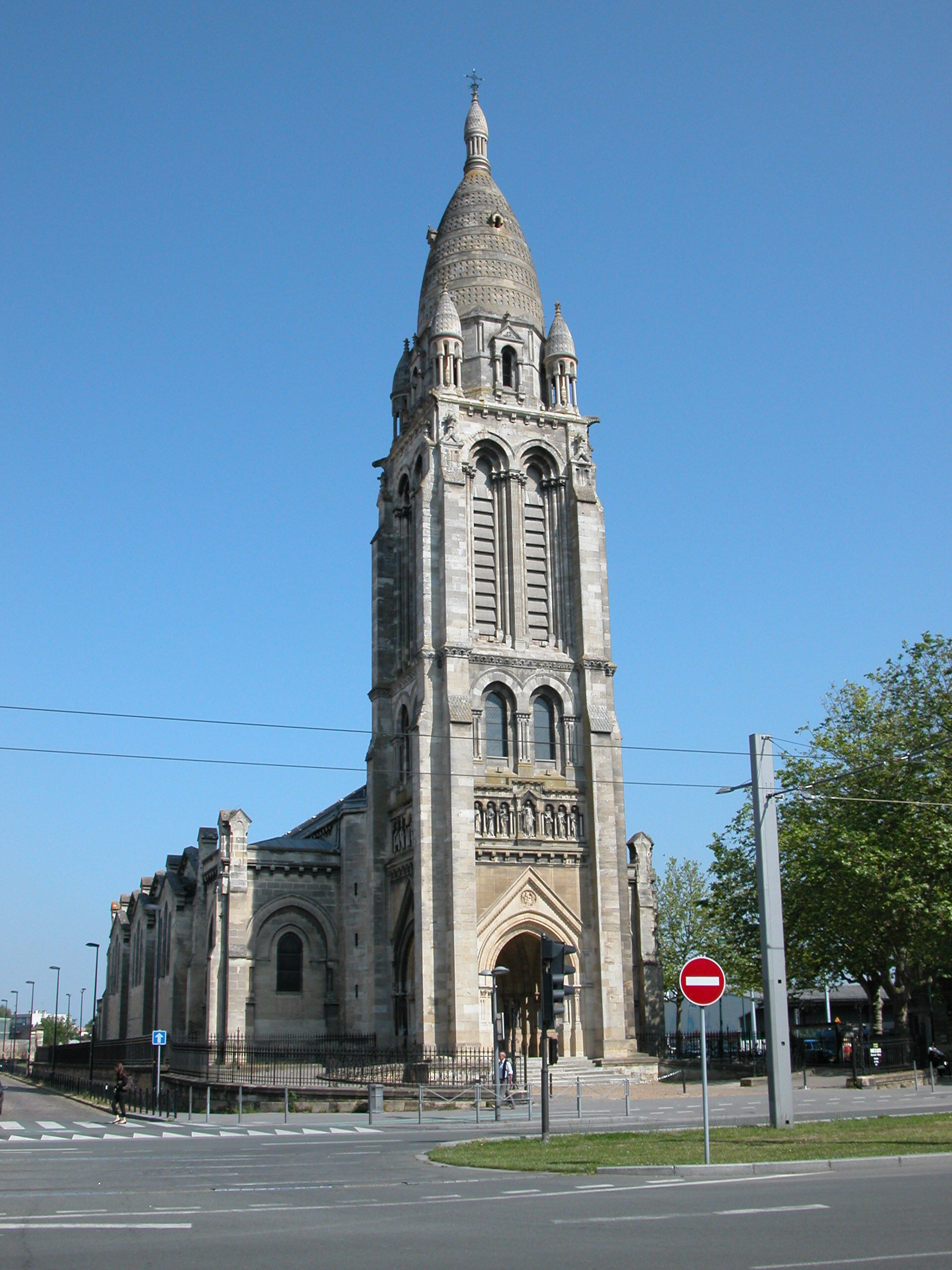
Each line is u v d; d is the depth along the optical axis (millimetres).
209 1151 41188
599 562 88438
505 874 80188
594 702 85312
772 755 44281
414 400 96125
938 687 80312
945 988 99250
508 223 97188
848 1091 62562
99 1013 168000
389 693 92312
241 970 91188
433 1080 71312
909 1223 20750
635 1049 81000
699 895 131375
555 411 91688
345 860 95375
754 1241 19328
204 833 106438
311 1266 17922
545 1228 21484
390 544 95688
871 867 71562
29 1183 31125
